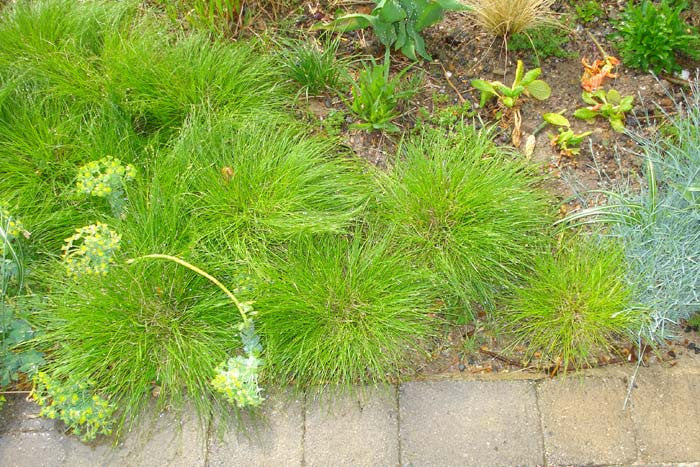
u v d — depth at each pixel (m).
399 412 1.50
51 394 1.44
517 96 1.76
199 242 1.58
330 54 1.79
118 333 1.51
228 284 1.56
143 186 1.63
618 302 1.53
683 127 1.72
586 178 1.71
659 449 1.47
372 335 1.52
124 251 1.57
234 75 1.75
